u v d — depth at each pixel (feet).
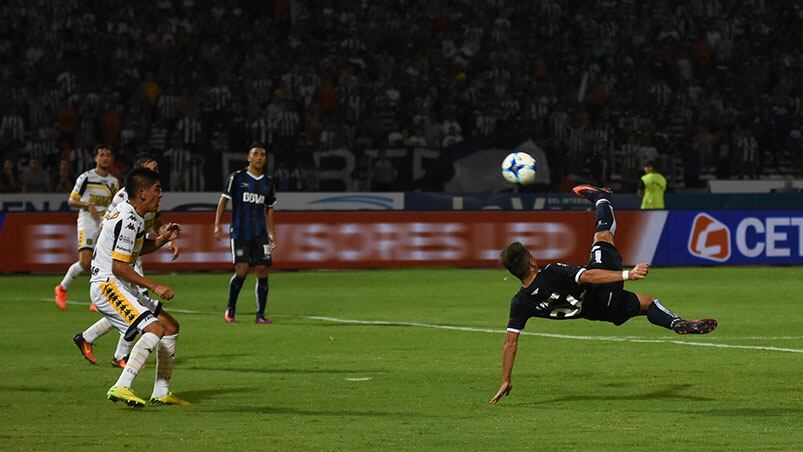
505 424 80.48
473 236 233.14
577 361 112.47
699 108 311.68
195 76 306.55
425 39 325.01
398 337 132.36
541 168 274.98
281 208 257.55
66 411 86.22
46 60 307.99
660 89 311.68
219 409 87.15
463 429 78.59
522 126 298.15
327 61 318.04
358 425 80.23
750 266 241.55
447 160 273.75
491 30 327.67
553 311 88.02
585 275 85.20
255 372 106.52
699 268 236.63
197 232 226.79
